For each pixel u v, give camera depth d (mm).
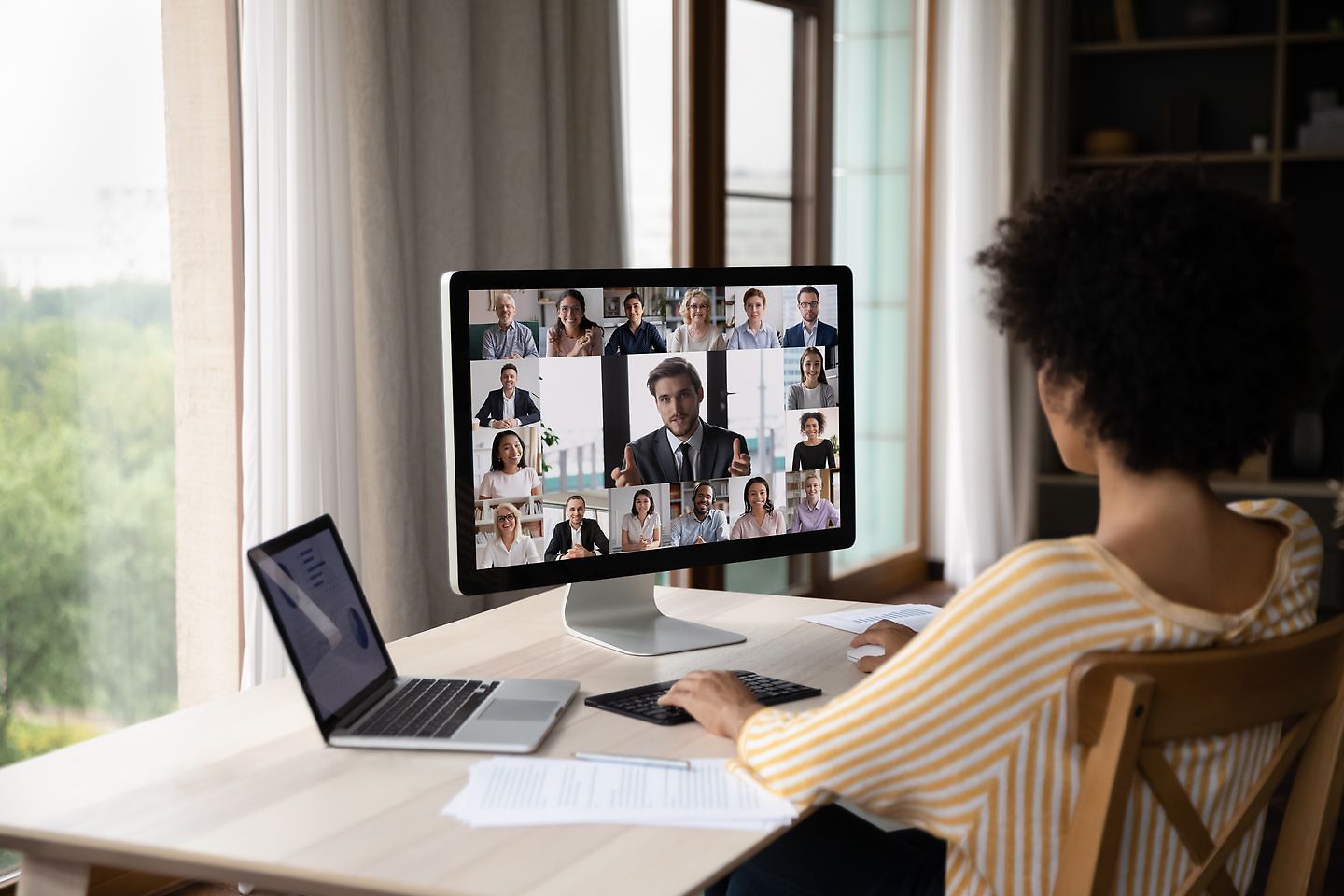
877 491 4883
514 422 1612
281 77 2281
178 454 2414
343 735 1351
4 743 2223
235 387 2438
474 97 2771
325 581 1450
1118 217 1088
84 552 2303
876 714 1104
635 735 1382
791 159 4090
